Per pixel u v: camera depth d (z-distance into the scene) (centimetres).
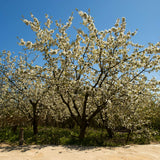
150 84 764
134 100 804
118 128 1127
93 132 1198
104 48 814
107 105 835
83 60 791
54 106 1227
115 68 860
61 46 794
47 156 601
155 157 614
